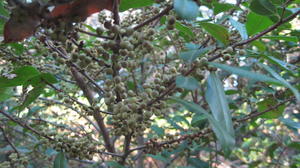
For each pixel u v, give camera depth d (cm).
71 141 39
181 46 51
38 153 57
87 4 25
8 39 26
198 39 46
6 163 48
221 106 27
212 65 27
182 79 26
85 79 45
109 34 30
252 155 94
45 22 25
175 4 24
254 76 26
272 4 32
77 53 31
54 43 37
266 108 47
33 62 41
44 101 51
